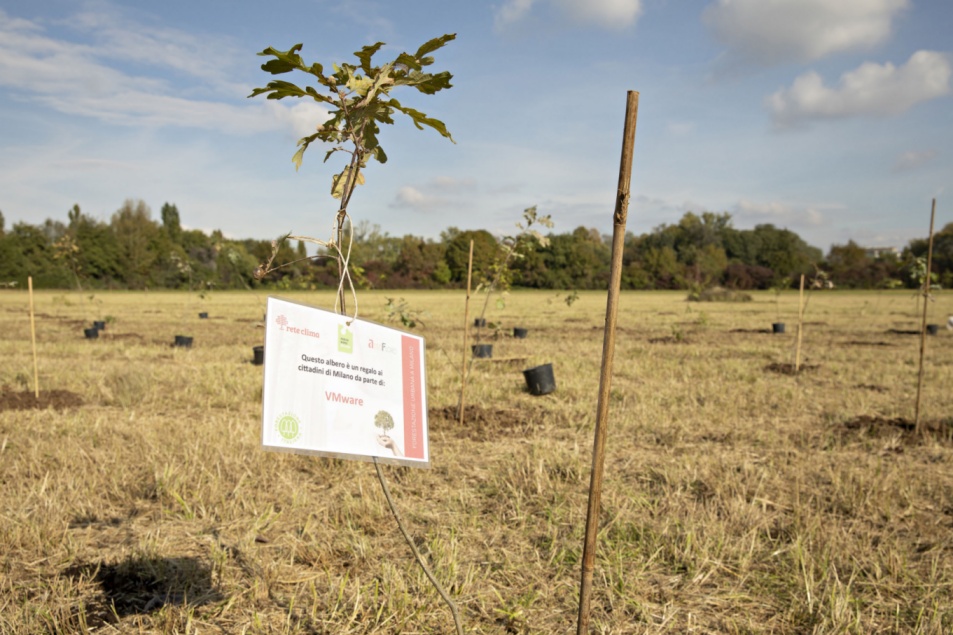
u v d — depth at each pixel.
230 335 18.97
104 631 3.10
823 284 12.17
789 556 3.99
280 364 2.19
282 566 3.76
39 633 3.03
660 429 7.28
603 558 3.94
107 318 21.86
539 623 3.25
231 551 3.97
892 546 4.17
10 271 54.31
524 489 5.16
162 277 60.56
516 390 9.84
